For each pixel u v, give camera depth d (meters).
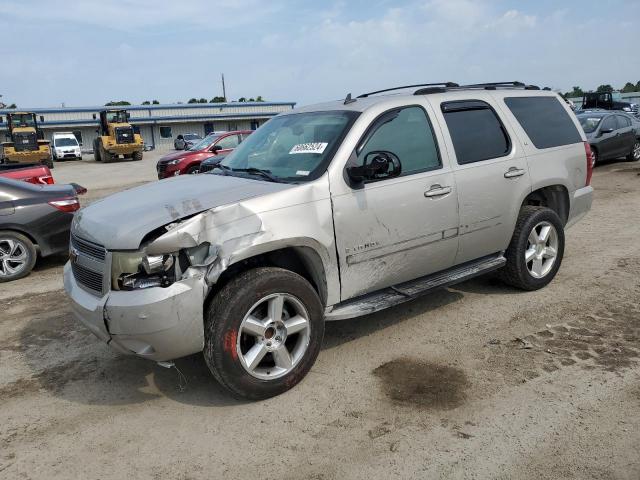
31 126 32.84
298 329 3.71
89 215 3.86
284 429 3.30
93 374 4.16
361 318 4.97
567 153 5.51
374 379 3.86
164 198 3.80
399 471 2.88
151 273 3.25
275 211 3.57
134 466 3.03
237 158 4.76
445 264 4.65
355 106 4.37
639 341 4.24
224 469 2.96
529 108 5.39
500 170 4.82
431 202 4.32
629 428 3.15
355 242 3.95
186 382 3.95
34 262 7.11
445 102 4.68
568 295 5.28
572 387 3.62
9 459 3.13
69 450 3.20
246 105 59.91
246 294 3.42
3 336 5.00
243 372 3.49
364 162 4.03
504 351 4.19
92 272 3.52
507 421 3.27
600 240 7.32
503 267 5.28
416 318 4.91
